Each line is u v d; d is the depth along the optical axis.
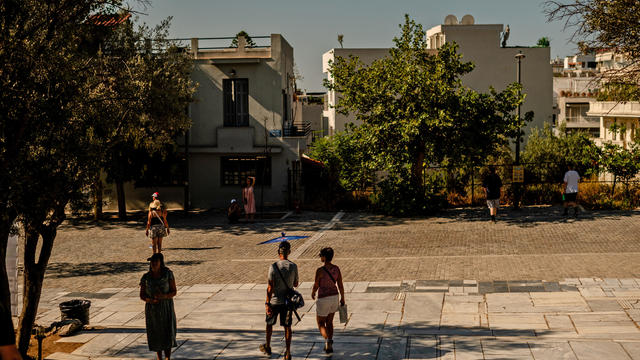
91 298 13.56
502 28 46.34
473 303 11.52
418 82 22.64
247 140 28.67
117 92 12.88
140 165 26.14
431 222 21.95
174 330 8.66
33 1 8.51
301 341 9.62
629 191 24.14
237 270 15.77
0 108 7.83
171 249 19.20
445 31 46.28
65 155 8.42
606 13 12.60
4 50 8.03
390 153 23.97
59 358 9.20
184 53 25.03
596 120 66.56
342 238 19.73
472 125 22.77
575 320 10.02
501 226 20.27
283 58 29.30
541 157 33.66
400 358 8.54
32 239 9.07
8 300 7.93
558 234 18.33
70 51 9.25
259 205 28.86
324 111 55.00
